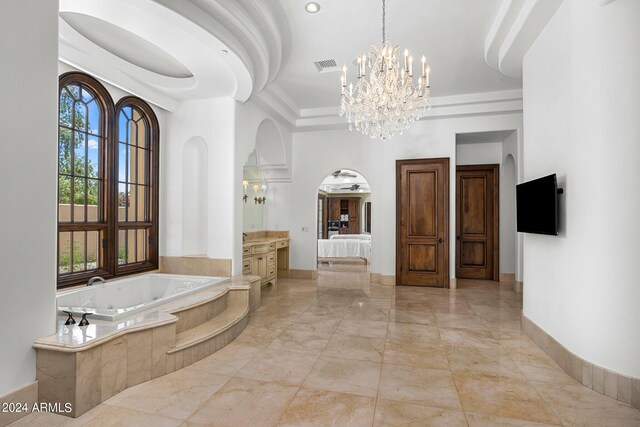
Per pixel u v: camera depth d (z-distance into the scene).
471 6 3.24
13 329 2.07
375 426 2.02
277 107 5.67
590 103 2.44
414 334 3.64
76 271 3.76
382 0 3.14
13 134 2.06
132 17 2.86
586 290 2.51
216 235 4.87
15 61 2.07
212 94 4.71
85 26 3.26
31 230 2.16
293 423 2.04
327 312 4.50
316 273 7.03
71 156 3.67
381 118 3.64
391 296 5.43
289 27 3.61
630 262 2.26
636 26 2.22
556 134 2.90
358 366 2.84
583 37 2.50
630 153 2.25
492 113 5.67
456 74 4.79
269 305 4.87
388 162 6.36
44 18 2.23
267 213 7.26
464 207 6.98
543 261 3.18
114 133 4.12
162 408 2.20
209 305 3.58
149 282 4.49
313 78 4.97
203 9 2.95
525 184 3.37
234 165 4.81
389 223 6.36
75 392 2.09
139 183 4.66
